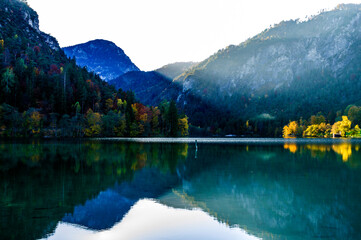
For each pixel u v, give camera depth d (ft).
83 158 139.85
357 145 273.13
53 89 459.73
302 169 109.70
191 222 47.11
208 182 82.38
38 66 559.79
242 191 71.05
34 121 375.04
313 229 44.68
